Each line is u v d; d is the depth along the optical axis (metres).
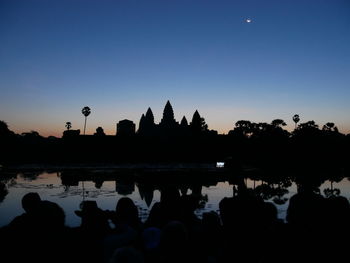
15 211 15.70
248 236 3.68
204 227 4.21
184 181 34.50
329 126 74.62
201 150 86.69
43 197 21.58
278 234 3.29
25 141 89.88
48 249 2.59
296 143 70.12
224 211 3.95
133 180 35.44
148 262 3.52
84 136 89.06
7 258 2.54
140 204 17.83
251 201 3.93
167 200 5.01
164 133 128.25
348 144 68.38
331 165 57.22
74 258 2.81
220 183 32.81
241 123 87.31
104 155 84.19
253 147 77.94
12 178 36.75
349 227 3.16
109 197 21.64
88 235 3.68
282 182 32.62
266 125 79.31
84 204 4.10
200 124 115.38
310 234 3.14
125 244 3.63
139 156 85.44
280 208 15.46
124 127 141.50
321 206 3.30
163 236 2.72
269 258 3.20
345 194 21.16
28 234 2.62
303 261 3.03
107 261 3.49
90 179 36.12
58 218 2.74
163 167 58.97
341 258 3.01
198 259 3.28
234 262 3.62
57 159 79.56
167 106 150.38
